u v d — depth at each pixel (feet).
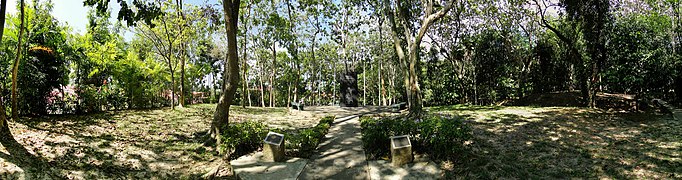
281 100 109.29
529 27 59.11
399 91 89.92
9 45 28.50
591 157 18.16
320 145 24.41
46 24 31.86
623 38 35.09
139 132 27.14
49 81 31.60
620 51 35.04
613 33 36.11
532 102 47.93
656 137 21.79
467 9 51.29
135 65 45.85
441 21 53.93
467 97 55.62
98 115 33.86
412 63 36.70
